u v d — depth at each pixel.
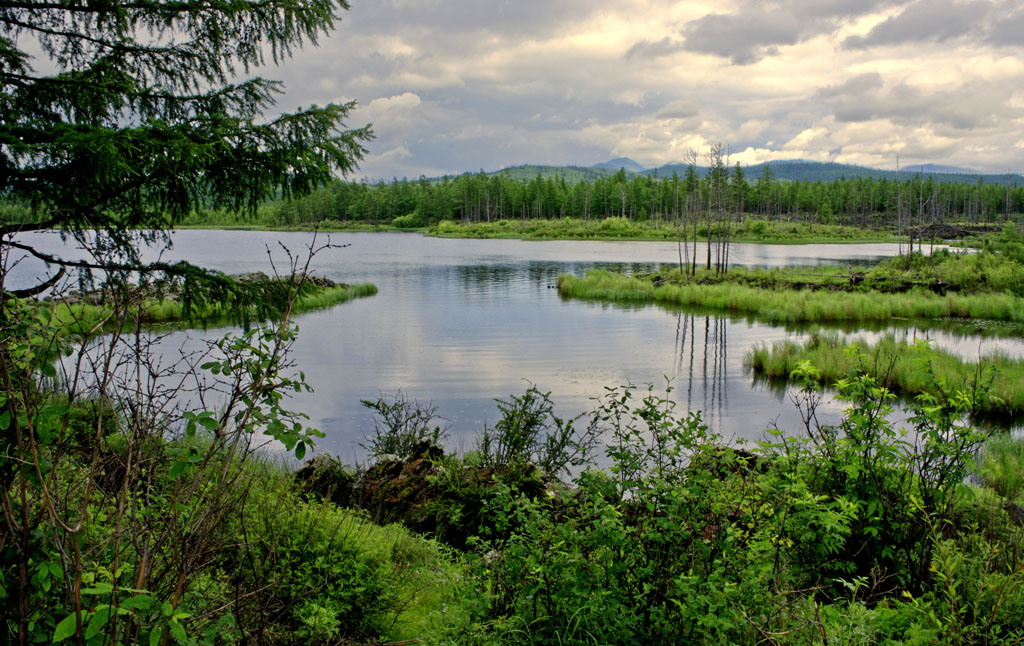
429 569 4.77
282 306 4.20
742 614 2.85
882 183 158.75
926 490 4.82
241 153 4.30
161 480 2.78
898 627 3.51
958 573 4.03
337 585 3.69
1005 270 35.66
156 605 2.03
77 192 3.71
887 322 27.31
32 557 1.96
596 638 3.03
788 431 12.18
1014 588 3.55
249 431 2.29
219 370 2.32
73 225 3.70
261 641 2.68
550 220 142.25
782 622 3.15
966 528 5.24
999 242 47.28
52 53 4.30
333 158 4.66
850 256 68.94
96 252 3.20
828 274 39.88
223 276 4.09
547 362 18.48
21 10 4.03
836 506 4.62
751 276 40.81
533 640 3.05
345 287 35.78
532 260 61.88
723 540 3.27
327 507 4.65
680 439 3.80
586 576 3.20
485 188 149.38
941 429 4.81
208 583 2.83
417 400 13.98
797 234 114.75
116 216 4.13
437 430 8.43
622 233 114.12
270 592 3.16
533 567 3.17
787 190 156.00
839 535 3.92
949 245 90.25
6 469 1.94
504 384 15.69
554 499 5.97
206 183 4.31
